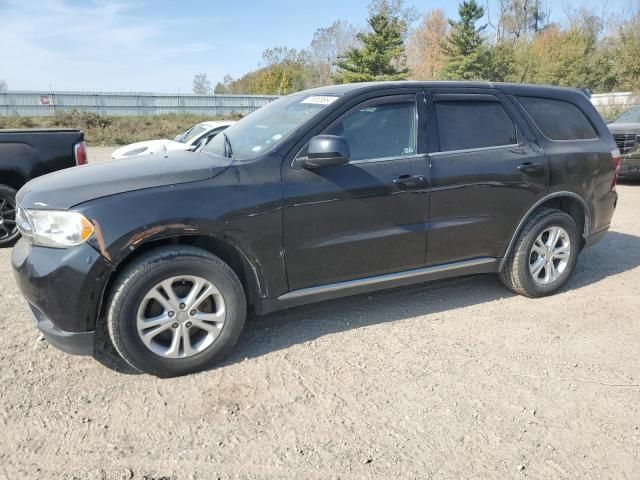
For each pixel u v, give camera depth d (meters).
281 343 3.76
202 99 38.38
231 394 3.12
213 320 3.34
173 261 3.14
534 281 4.52
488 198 4.18
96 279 3.00
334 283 3.77
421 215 3.93
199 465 2.53
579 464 2.55
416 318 4.19
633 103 25.25
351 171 3.64
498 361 3.52
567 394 3.14
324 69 66.50
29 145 6.24
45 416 2.89
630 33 26.20
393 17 41.53
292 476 2.46
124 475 2.46
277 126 3.83
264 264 3.46
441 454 2.61
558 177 4.49
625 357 3.59
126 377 3.30
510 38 62.78
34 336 3.86
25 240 3.36
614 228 7.24
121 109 36.41
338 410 2.97
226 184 3.30
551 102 4.66
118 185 3.16
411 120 3.96
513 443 2.70
